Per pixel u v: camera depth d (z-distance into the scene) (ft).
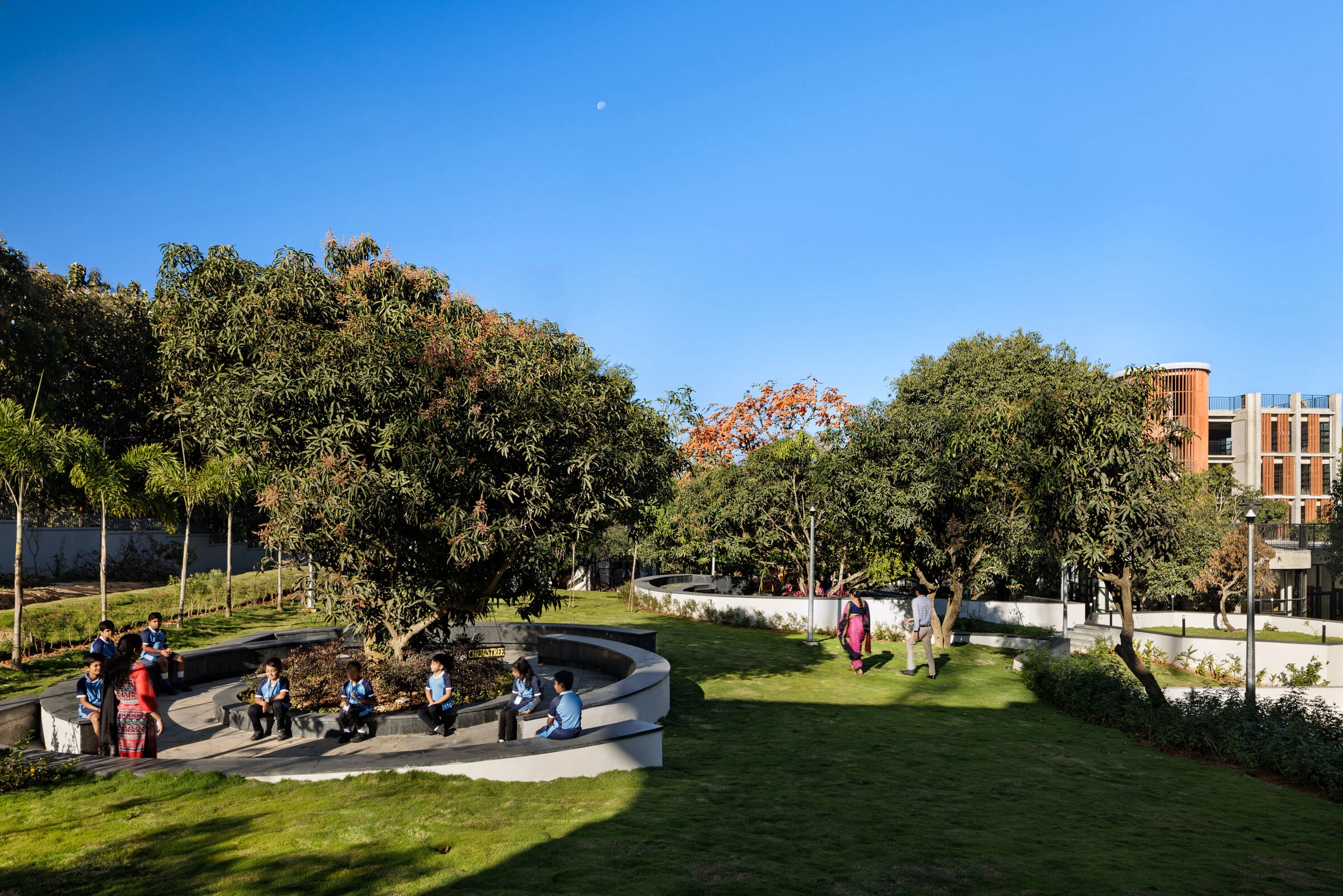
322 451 35.60
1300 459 211.61
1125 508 47.57
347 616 40.19
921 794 30.17
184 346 39.29
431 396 36.78
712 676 56.80
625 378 45.70
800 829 24.31
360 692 36.65
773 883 18.98
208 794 24.72
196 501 67.10
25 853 19.26
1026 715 49.80
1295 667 78.33
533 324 43.86
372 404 35.65
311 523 37.93
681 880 18.72
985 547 74.23
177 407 42.60
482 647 59.67
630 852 20.58
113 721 29.60
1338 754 36.58
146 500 62.69
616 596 112.57
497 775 28.35
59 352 104.53
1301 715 45.60
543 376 39.73
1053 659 59.93
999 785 32.40
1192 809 30.35
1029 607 95.55
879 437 72.33
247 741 36.24
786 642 74.38
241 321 38.27
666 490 49.55
